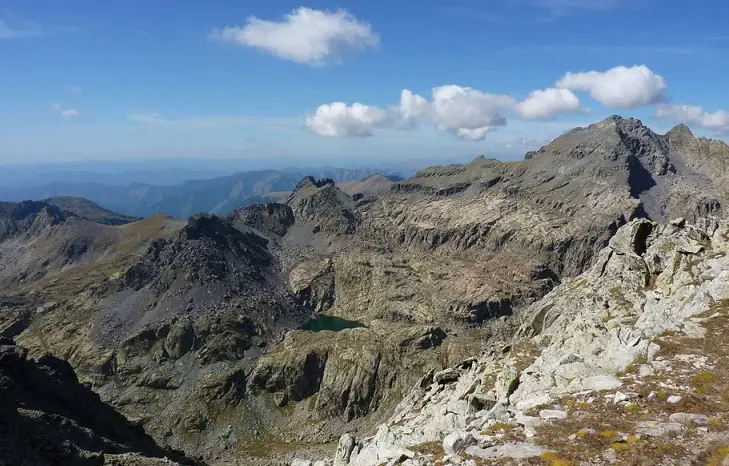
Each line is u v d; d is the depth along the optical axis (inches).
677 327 1552.7
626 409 1112.2
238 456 6756.9
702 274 2016.5
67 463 2007.9
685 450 888.9
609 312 2265.0
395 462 1106.7
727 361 1267.2
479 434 1109.1
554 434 1039.0
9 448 1801.2
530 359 2150.6
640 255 2947.8
